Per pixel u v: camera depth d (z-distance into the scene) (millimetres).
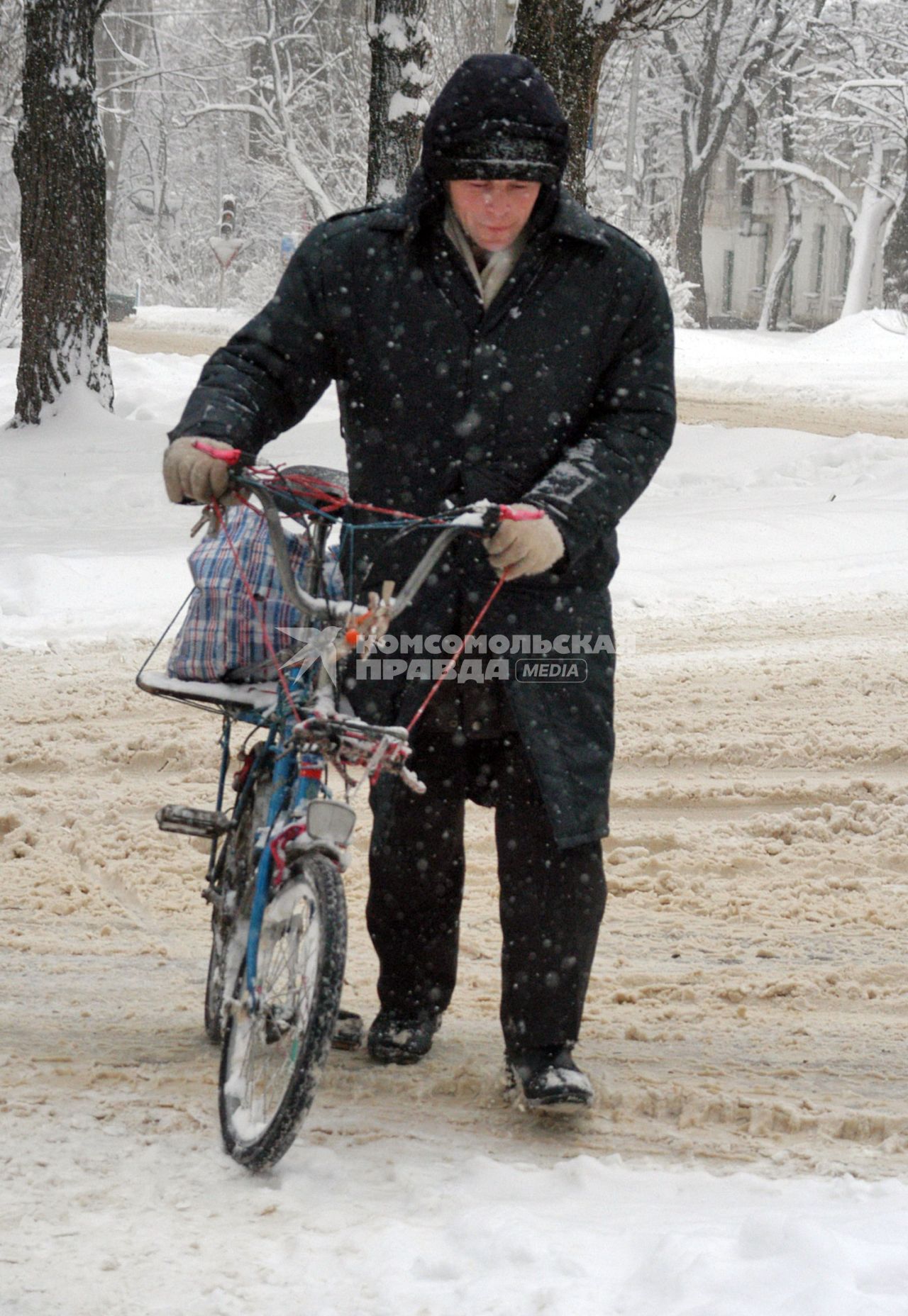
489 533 9430
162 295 172625
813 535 35781
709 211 178875
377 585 10766
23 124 55250
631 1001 13531
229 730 11711
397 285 10453
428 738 11086
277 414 10766
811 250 175875
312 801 9688
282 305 10625
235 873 11156
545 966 10836
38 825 17922
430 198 10211
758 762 20594
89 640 26281
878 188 149375
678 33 154375
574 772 10555
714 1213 9008
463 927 15445
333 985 9156
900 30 147125
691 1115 10914
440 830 11328
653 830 18062
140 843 17422
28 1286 7996
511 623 10531
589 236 10320
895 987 13977
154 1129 10320
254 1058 10086
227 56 136750
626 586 30672
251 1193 9273
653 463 10539
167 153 180250
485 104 9852
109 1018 12758
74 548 33594
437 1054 12102
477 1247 8398
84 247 54719
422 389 10492
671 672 24953
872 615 29141
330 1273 8188
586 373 10531
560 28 40250
